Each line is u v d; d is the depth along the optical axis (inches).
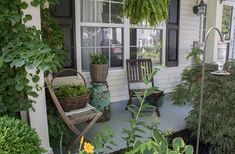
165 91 188.4
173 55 190.7
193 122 107.1
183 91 108.4
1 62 65.6
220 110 98.0
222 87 96.5
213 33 149.1
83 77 132.1
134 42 166.6
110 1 150.9
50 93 95.7
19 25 74.9
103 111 138.0
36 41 73.4
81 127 127.3
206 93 97.4
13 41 72.1
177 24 186.7
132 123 66.2
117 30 157.8
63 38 120.8
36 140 55.7
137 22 100.8
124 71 163.8
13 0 74.1
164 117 147.1
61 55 104.4
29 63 64.7
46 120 88.7
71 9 136.0
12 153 48.9
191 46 199.5
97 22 147.9
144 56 173.0
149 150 45.4
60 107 96.0
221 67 63.6
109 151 97.9
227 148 101.3
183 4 187.5
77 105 107.5
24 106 78.4
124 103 166.7
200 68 107.1
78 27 139.8
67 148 101.0
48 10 112.1
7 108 76.2
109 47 156.6
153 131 57.3
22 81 73.3
